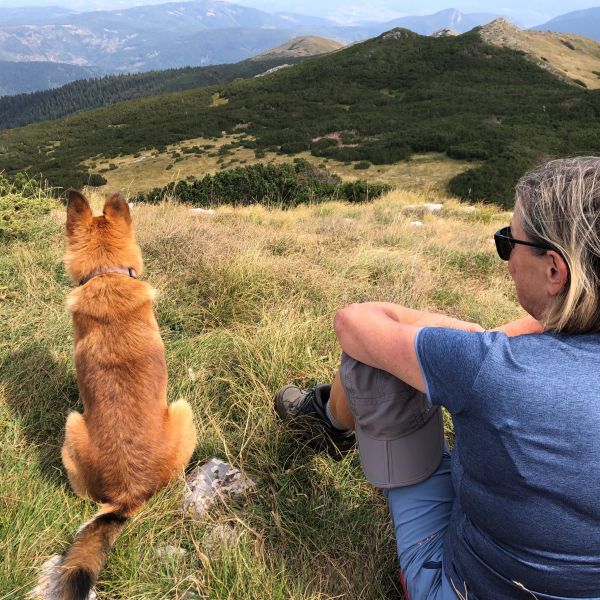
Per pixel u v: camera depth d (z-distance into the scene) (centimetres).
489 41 9588
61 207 671
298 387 264
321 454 236
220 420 262
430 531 151
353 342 149
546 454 103
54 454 237
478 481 117
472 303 454
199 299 394
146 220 640
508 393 105
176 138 7656
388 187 1862
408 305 421
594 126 5238
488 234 931
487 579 122
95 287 235
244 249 515
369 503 220
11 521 190
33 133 9819
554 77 8394
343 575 184
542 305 120
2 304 360
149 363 226
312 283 436
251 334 342
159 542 194
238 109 8656
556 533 107
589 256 105
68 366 294
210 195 1552
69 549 177
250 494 218
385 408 153
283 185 1595
